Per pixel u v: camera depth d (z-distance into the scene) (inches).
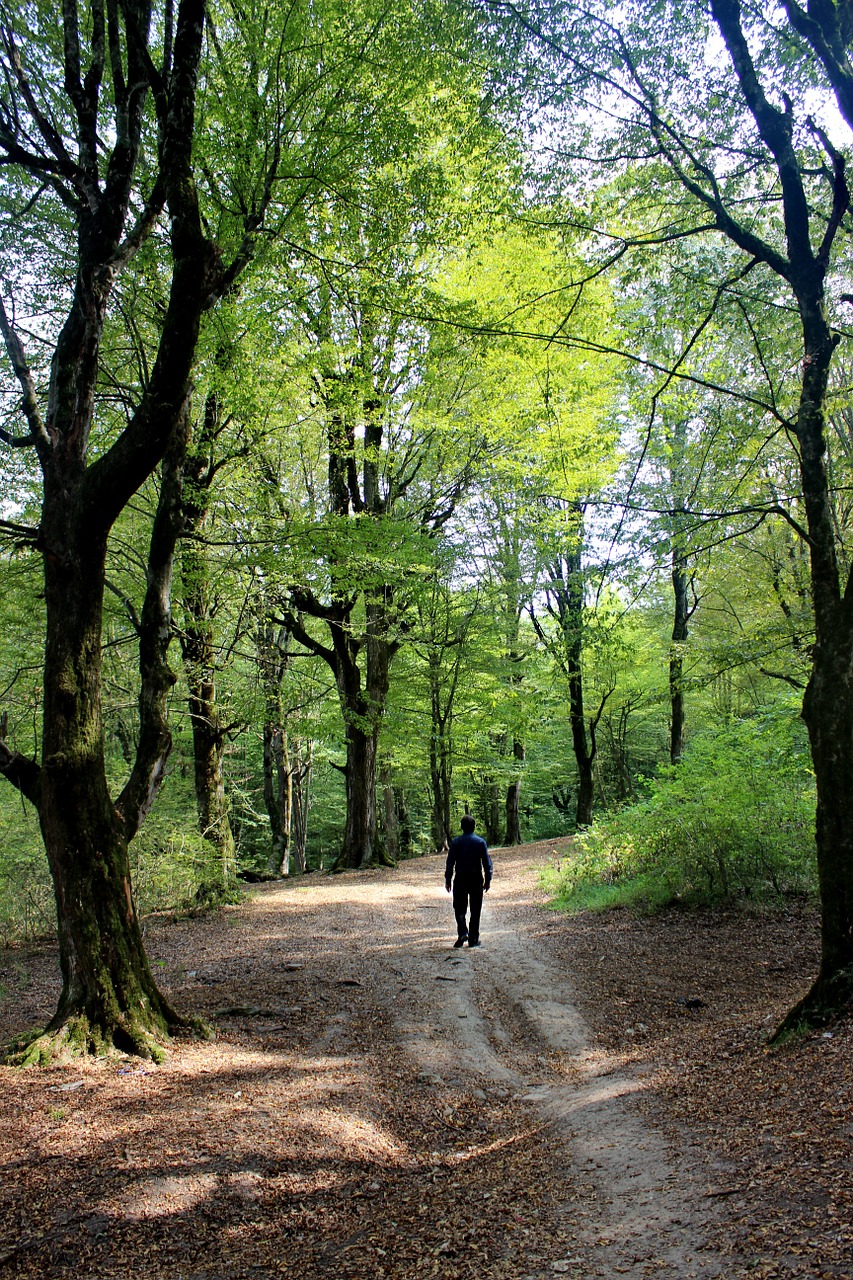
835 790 215.3
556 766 1293.1
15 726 494.9
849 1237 107.2
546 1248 131.4
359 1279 131.8
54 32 333.4
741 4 261.4
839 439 404.5
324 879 715.4
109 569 488.7
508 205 311.4
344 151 320.8
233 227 336.5
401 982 344.2
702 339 345.1
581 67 277.9
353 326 486.0
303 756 1020.5
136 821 271.9
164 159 250.4
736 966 315.9
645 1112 187.3
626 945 371.2
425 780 1177.4
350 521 471.5
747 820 393.7
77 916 244.8
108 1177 163.3
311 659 933.2
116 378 452.8
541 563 768.9
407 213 338.0
